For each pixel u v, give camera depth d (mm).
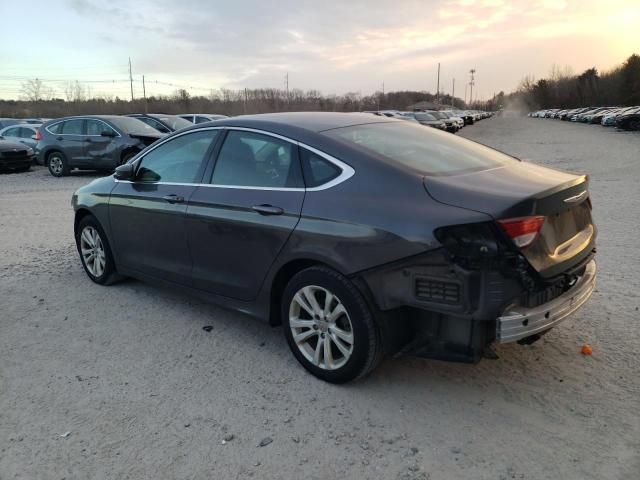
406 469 2684
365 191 3205
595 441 2838
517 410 3143
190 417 3154
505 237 2744
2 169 16219
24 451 2875
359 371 3279
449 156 3615
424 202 2980
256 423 3086
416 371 3619
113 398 3365
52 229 8141
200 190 4129
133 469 2725
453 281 2822
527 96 140750
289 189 3549
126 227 4852
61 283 5523
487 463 2705
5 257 6539
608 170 14133
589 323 4223
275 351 3963
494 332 2893
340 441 2910
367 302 3148
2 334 4312
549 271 2924
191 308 4801
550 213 2963
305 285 3438
